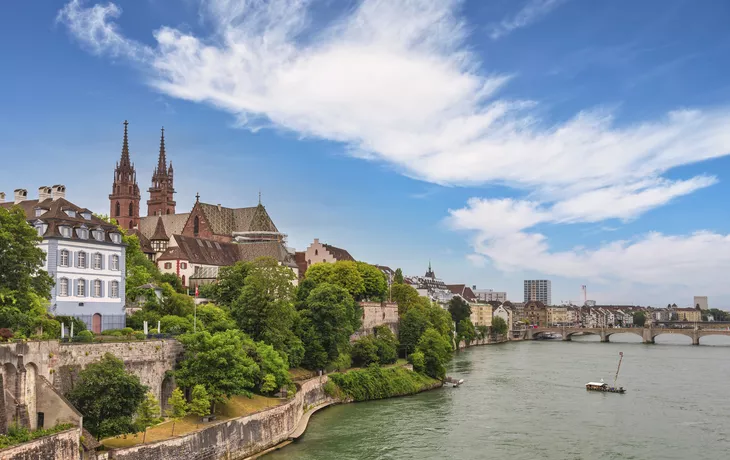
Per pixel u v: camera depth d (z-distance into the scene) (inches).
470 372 7273.6
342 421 4347.9
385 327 6973.4
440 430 4156.0
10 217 3255.4
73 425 2561.5
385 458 3494.1
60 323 3469.5
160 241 7770.7
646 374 7278.5
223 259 7849.4
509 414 4724.4
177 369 3484.3
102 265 4087.1
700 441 4003.4
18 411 2566.4
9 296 3070.9
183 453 2891.2
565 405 5128.0
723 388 6151.6
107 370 2832.2
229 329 4143.7
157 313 4311.0
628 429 4306.1
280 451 3531.0
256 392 4045.3
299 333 5172.2
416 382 5748.0
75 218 4055.1
